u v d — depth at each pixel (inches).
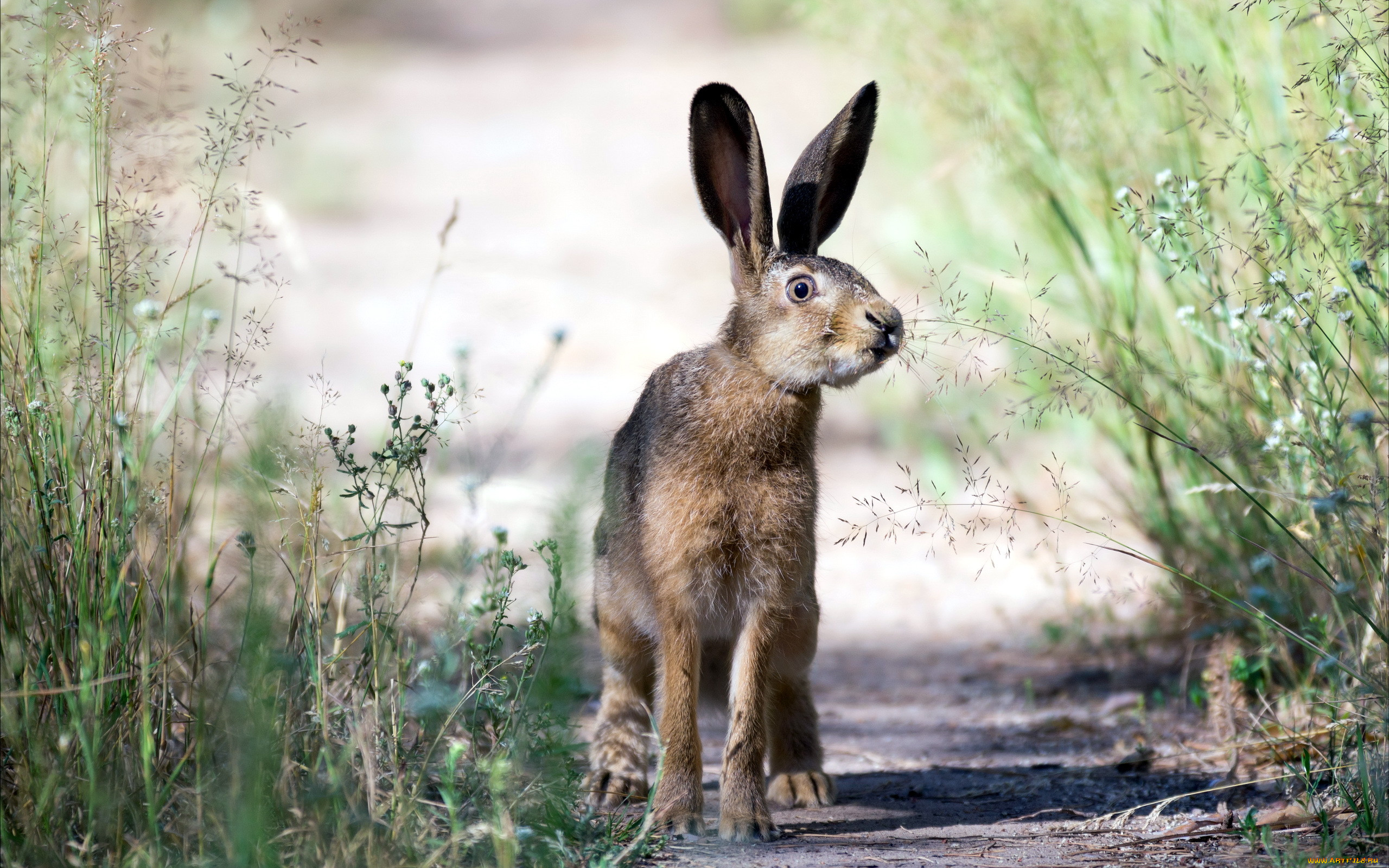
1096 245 474.3
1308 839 274.4
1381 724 279.4
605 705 330.3
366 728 256.1
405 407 701.3
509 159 1368.1
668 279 998.4
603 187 1268.5
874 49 561.9
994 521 582.6
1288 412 353.1
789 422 302.2
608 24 2070.6
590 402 756.6
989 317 387.9
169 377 367.6
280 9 1534.2
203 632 263.3
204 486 419.5
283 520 281.0
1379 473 292.0
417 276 984.9
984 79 498.9
